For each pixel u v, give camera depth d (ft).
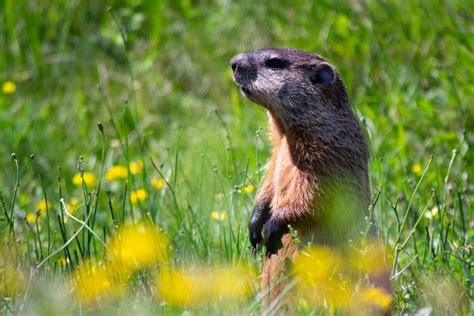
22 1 55.93
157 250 31.55
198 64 53.52
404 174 40.63
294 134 33.53
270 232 32.27
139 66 53.88
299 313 30.53
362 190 33.40
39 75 54.13
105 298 29.45
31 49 54.95
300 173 32.78
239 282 30.42
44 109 50.31
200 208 36.83
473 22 48.96
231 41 53.47
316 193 32.35
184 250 33.30
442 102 45.78
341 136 33.40
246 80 34.94
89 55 54.95
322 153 32.89
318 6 50.88
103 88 52.19
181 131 47.96
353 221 32.42
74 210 35.06
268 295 29.32
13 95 53.36
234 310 28.53
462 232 34.96
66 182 44.42
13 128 47.60
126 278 30.37
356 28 49.60
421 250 34.32
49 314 26.99
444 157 41.98
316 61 34.24
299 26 51.65
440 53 48.49
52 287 29.09
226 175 38.06
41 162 45.52
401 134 42.16
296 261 31.14
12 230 31.48
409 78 47.83
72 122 50.67
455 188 35.94
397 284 32.50
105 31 54.19
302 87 33.83
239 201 37.11
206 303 28.73
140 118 50.57
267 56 34.76
